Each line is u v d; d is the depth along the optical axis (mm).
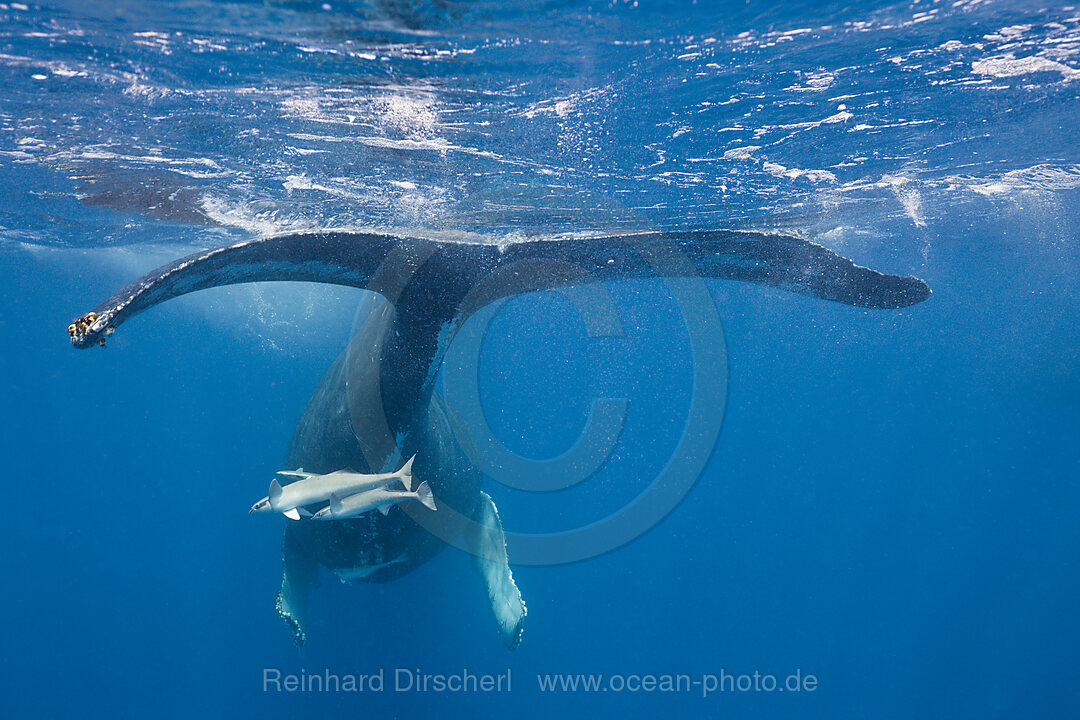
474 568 9594
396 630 16062
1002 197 16781
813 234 18203
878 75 8781
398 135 9352
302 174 10695
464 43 7223
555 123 9289
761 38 7637
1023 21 7523
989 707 21125
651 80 8328
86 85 8055
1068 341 37188
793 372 49312
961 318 34000
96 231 17484
